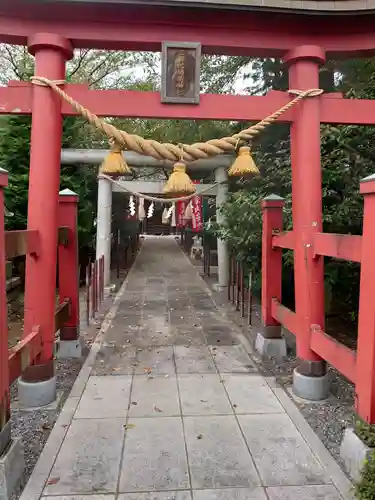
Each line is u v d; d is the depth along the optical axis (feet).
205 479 9.21
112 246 44.86
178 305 26.94
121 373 15.38
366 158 17.10
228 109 13.32
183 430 11.30
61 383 14.42
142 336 20.11
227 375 15.21
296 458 10.00
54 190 12.94
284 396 13.42
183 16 12.62
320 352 12.32
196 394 13.60
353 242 10.11
